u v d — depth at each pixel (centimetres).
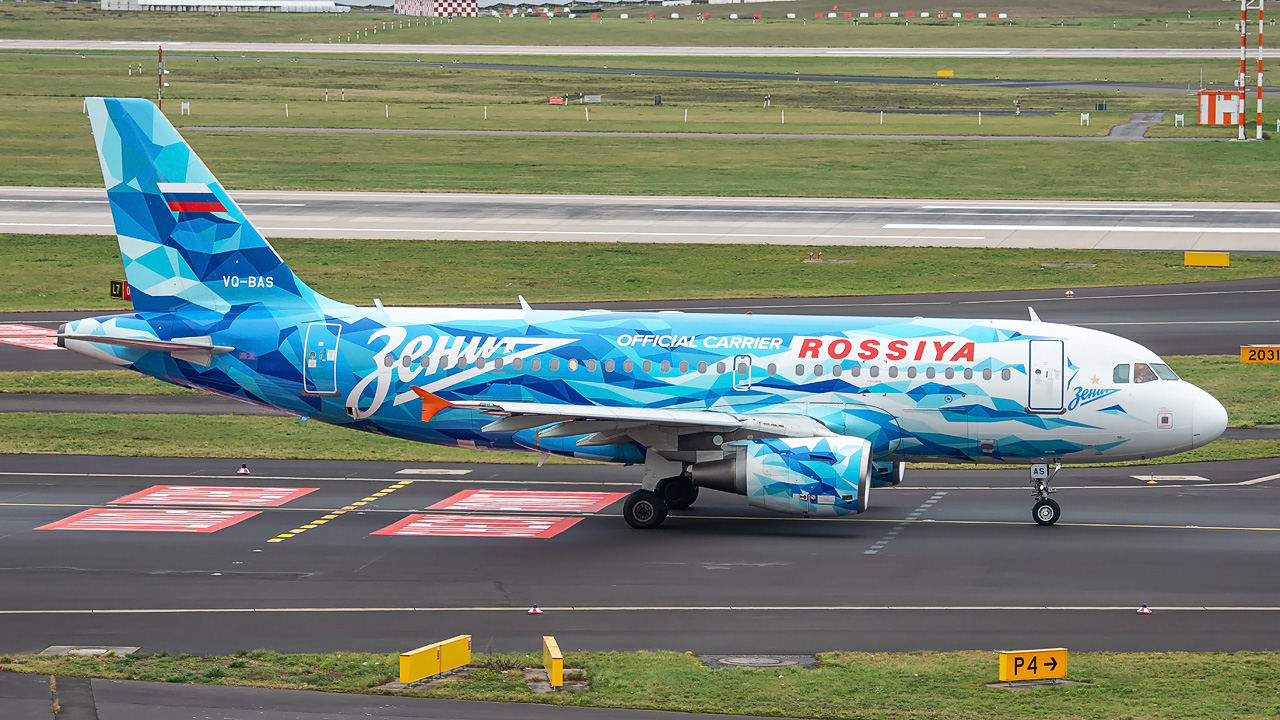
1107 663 4775
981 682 4566
